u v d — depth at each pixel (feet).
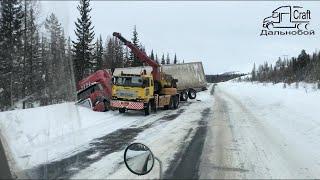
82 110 70.64
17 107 85.40
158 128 57.57
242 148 42.55
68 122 54.39
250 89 203.72
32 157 35.88
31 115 53.62
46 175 30.17
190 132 53.93
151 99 80.48
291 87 172.24
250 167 34.04
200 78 135.95
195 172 32.04
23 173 30.55
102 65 195.72
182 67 129.80
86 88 76.43
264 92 156.25
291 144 45.01
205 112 84.02
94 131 52.95
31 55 90.68
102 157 36.86
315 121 61.26
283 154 39.52
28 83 87.35
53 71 44.78
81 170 31.89
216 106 100.63
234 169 33.27
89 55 142.51
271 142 46.29
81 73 135.44
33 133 46.01
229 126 60.39
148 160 21.95
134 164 21.94
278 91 149.89
